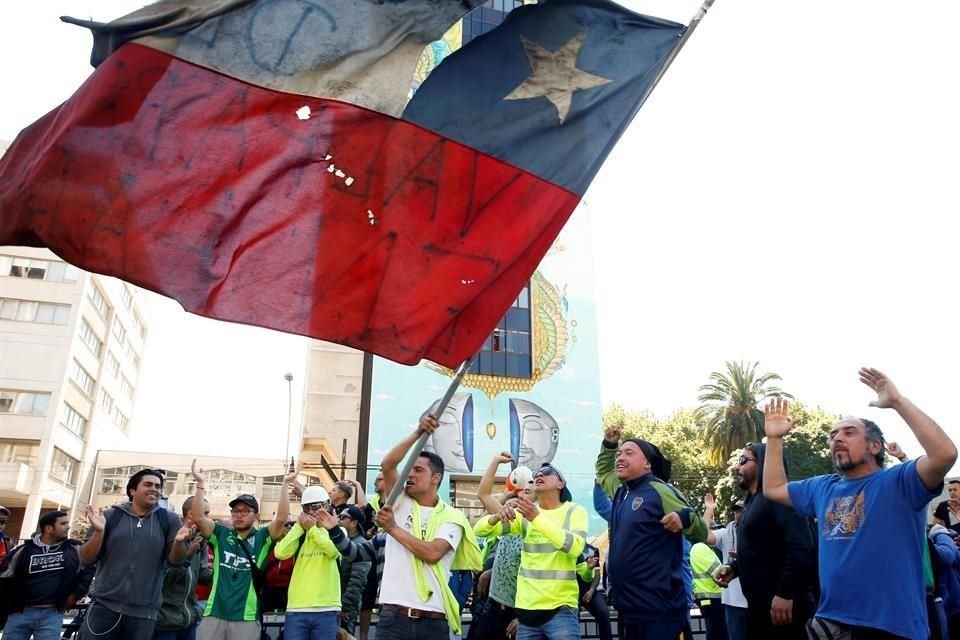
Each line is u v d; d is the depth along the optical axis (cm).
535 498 743
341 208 543
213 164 528
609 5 608
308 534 792
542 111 583
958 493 880
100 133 515
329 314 526
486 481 749
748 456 611
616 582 583
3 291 4550
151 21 531
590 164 575
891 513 457
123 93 522
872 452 490
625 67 595
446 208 555
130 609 689
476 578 1061
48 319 4609
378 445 2728
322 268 532
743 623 784
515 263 556
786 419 549
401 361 530
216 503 5503
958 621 805
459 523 635
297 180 541
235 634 792
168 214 516
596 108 586
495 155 568
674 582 568
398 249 544
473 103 576
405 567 608
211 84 537
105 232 507
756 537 578
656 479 604
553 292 3206
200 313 507
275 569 858
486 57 588
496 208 562
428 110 567
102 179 512
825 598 476
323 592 784
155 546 714
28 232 507
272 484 5612
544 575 639
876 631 443
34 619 861
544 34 598
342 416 3309
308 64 554
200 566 924
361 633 987
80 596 917
